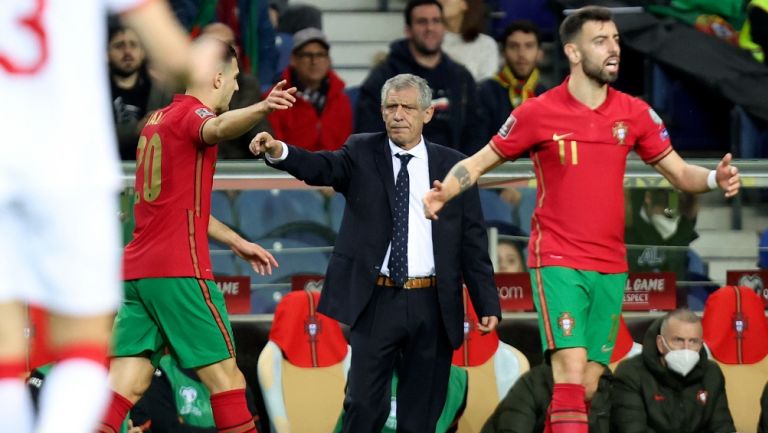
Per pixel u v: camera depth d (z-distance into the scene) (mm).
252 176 25328
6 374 8508
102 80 8602
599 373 20734
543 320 20078
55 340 8711
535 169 20406
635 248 25922
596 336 20406
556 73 35000
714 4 34219
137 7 8758
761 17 33969
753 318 26016
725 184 19828
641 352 24516
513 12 34844
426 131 28281
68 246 8367
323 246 25453
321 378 24516
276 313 24562
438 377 21844
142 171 19750
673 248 26047
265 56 32312
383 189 21594
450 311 21547
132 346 19750
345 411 21656
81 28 8508
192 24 30969
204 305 19641
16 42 8344
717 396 24484
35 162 8273
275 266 23922
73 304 8445
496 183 25578
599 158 19953
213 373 19844
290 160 20969
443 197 19641
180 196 19531
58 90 8391
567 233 19969
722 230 26250
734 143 33594
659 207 25922
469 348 24875
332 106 28984
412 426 21766
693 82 34000
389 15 38094
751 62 33938
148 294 19562
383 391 21484
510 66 29500
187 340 19688
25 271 8430
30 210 8320
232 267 25094
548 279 20016
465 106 28562
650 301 26000
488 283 22000
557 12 34938
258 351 25078
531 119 19922
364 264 21391
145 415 23141
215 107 20344
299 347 24547
